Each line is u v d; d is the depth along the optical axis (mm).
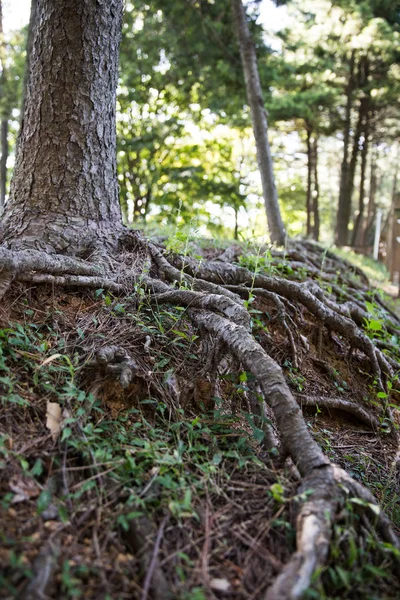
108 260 3428
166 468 2150
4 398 2225
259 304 3941
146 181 15109
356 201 37656
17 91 11992
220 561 1849
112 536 1845
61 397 2340
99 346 2742
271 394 2418
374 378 3998
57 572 1646
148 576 1691
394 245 13727
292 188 27891
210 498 2119
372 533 2031
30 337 2664
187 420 2561
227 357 2844
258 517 2043
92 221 3549
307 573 1655
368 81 18484
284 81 15047
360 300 5754
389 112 20844
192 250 4555
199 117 15328
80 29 3426
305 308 4281
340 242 20047
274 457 2387
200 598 1613
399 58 16172
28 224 3389
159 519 1951
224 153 17812
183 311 3186
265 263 4566
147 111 14758
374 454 3260
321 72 16594
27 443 2146
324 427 3383
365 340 3977
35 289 3008
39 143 3473
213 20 9992
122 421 2438
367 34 15031
